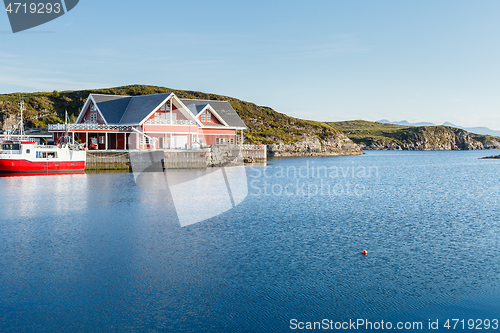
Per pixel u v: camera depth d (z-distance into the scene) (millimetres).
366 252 24656
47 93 160125
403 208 42031
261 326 16203
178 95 193875
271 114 197000
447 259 23656
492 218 36469
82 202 42750
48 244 26141
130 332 15703
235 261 22922
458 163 143000
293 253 24531
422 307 17719
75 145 70812
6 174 63969
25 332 15656
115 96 87812
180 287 19328
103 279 20172
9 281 19859
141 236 28359
